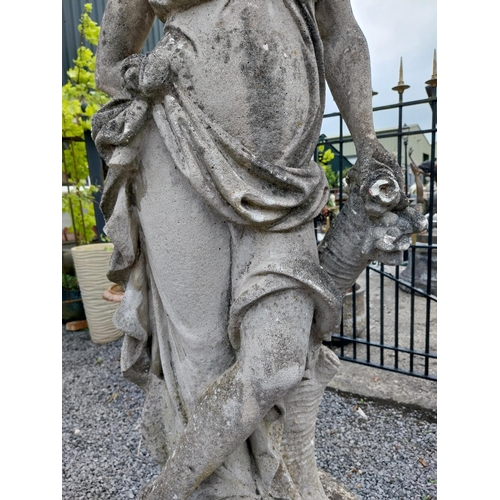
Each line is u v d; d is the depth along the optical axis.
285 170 0.95
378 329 4.37
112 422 2.84
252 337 0.96
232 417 0.96
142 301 1.22
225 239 1.02
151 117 0.98
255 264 0.98
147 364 1.30
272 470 1.16
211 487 1.14
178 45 0.94
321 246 1.15
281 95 0.94
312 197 1.01
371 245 1.02
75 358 3.86
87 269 3.98
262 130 0.94
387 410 2.85
